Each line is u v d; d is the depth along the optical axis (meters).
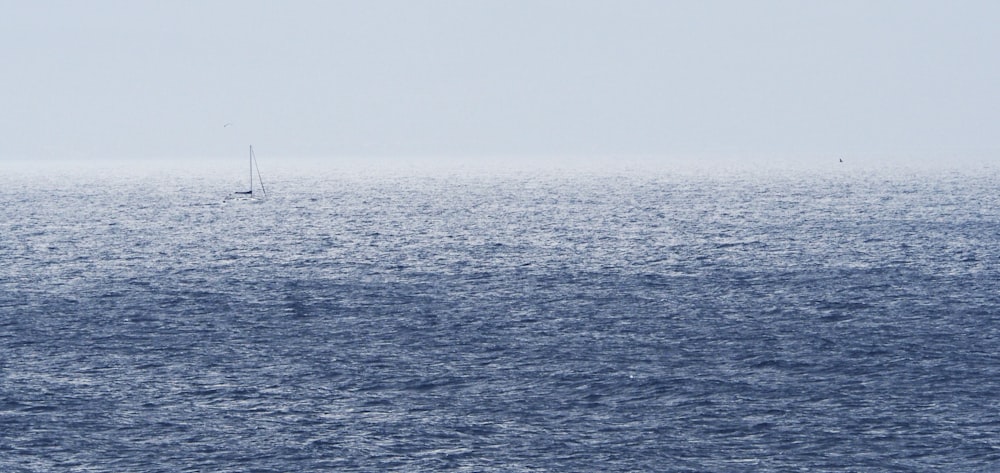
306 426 161.38
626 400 173.38
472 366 196.75
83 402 174.12
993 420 160.00
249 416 166.38
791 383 182.12
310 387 183.12
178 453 150.38
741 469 142.75
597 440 154.25
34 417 166.00
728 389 178.50
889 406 167.75
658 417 164.38
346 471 143.75
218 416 166.50
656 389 179.25
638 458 147.00
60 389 182.12
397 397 176.62
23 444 153.75
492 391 179.50
